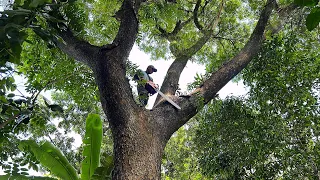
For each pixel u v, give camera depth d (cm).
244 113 629
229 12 909
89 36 693
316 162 591
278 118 607
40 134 657
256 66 642
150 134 383
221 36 934
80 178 417
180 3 813
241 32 939
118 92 390
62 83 615
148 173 346
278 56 630
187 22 852
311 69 626
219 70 523
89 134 410
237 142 618
